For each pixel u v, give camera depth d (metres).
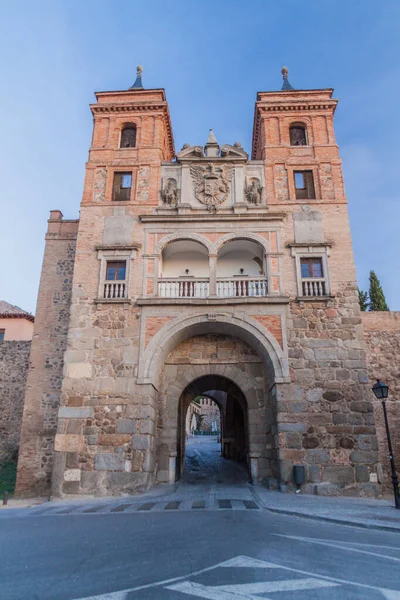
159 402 17.59
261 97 21.20
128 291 17.61
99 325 17.16
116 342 16.88
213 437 56.66
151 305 17.22
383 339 19.12
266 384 17.61
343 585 5.29
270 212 18.44
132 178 19.81
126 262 18.14
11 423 24.95
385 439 17.66
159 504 12.85
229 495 14.26
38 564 6.22
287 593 4.96
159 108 21.14
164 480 16.64
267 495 14.15
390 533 8.88
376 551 7.11
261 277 17.75
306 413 15.62
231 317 16.94
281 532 8.61
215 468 23.14
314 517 10.53
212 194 19.11
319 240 18.19
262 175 19.56
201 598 4.76
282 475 14.95
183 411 21.12
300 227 18.42
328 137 20.16
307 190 19.45
